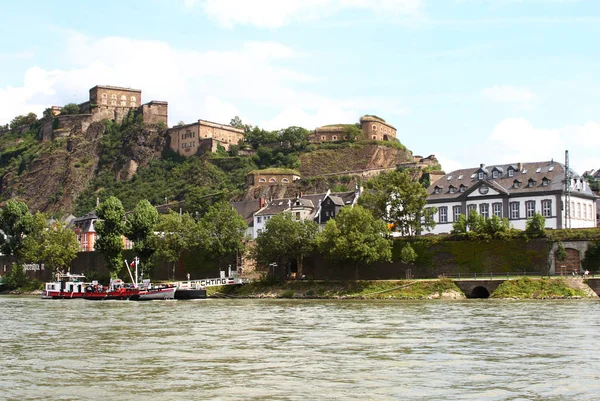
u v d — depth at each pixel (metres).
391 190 147.38
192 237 157.25
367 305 108.00
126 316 92.69
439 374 46.09
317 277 148.25
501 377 44.94
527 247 127.12
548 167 149.25
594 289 112.44
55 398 40.44
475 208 153.00
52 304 124.44
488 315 84.19
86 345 61.53
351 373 46.75
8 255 193.62
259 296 139.12
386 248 134.88
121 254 174.00
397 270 139.00
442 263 134.50
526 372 46.47
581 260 122.81
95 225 173.00
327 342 61.72
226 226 157.38
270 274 149.12
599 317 79.44
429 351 55.56
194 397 40.44
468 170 161.50
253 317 88.44
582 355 52.72
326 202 179.25
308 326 75.62
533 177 148.62
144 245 168.00
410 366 49.06
